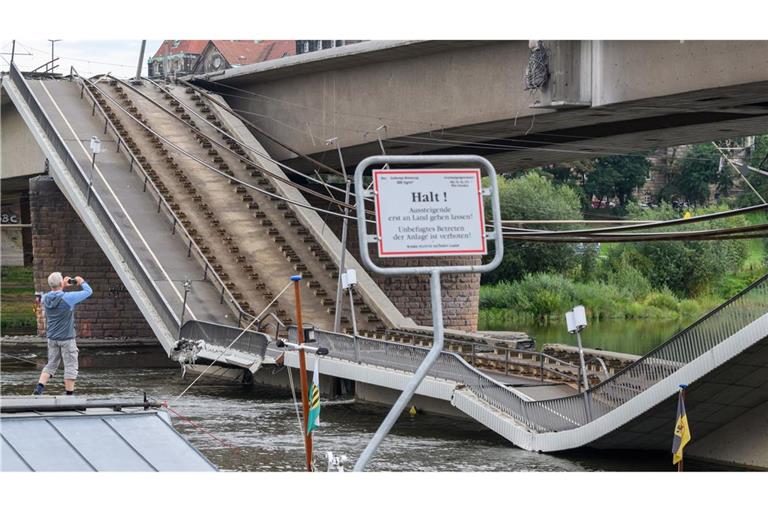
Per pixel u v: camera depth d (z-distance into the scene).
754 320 28.59
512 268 103.56
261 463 32.09
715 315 29.58
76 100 70.06
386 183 13.02
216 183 63.38
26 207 95.31
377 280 69.62
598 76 42.84
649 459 32.97
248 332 47.16
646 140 56.19
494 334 48.75
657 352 30.84
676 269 104.56
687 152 122.81
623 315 99.25
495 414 35.50
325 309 54.53
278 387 48.84
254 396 46.31
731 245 106.25
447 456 32.91
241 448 34.53
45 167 68.75
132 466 15.03
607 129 53.59
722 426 32.28
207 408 42.94
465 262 50.72
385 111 56.84
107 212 56.44
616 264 105.56
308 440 26.56
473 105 51.81
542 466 31.36
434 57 53.69
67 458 15.02
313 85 61.78
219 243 58.38
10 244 95.88
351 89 58.94
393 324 53.72
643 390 30.81
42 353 64.62
